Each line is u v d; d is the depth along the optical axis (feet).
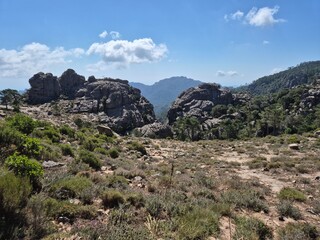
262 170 53.01
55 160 38.83
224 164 59.72
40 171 23.86
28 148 35.45
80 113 407.85
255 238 20.74
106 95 442.09
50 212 19.54
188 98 490.49
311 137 128.88
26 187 19.40
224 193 32.76
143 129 315.78
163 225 20.21
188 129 303.89
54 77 485.15
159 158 71.00
